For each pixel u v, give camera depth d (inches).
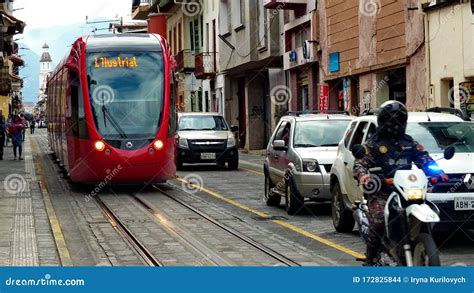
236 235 511.8
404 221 295.4
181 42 2247.8
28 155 1529.3
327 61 1261.1
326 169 593.0
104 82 786.2
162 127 781.9
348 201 505.0
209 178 989.8
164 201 725.3
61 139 980.6
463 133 477.4
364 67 1121.4
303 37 1385.3
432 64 944.9
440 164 437.1
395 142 317.4
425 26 953.5
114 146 767.7
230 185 887.1
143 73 794.2
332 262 410.0
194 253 446.6
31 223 574.2
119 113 778.2
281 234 515.5
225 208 668.1
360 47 1134.4
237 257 431.8
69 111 844.0
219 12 1830.7
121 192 807.7
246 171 1118.4
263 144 1752.0
